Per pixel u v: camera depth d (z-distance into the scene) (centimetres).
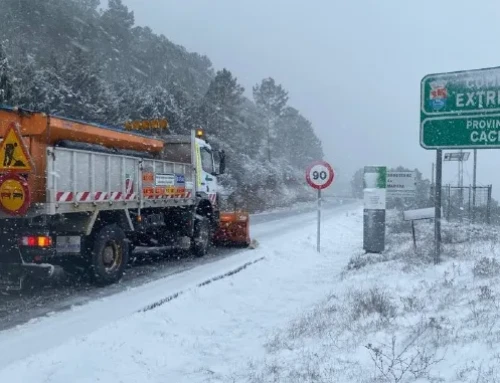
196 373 588
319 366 548
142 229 1209
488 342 511
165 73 5050
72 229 965
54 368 568
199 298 930
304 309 873
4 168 867
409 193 1898
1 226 916
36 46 3988
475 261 1002
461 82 920
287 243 1739
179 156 1431
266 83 6450
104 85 2664
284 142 6856
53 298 907
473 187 2298
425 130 954
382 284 925
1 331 706
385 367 507
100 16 5616
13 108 945
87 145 1058
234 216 1617
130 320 749
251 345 693
